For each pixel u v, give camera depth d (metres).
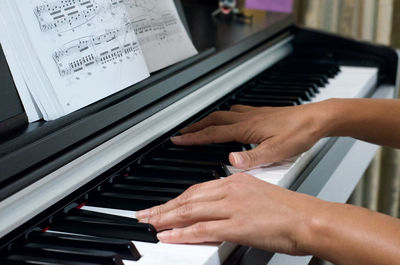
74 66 0.76
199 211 0.67
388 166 2.12
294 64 1.49
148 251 0.65
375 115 0.94
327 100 0.97
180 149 0.92
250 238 0.65
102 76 0.80
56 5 0.74
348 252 0.63
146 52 0.97
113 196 0.76
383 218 0.65
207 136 0.93
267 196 0.67
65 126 0.73
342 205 0.67
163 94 0.94
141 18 0.97
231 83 1.18
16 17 0.69
